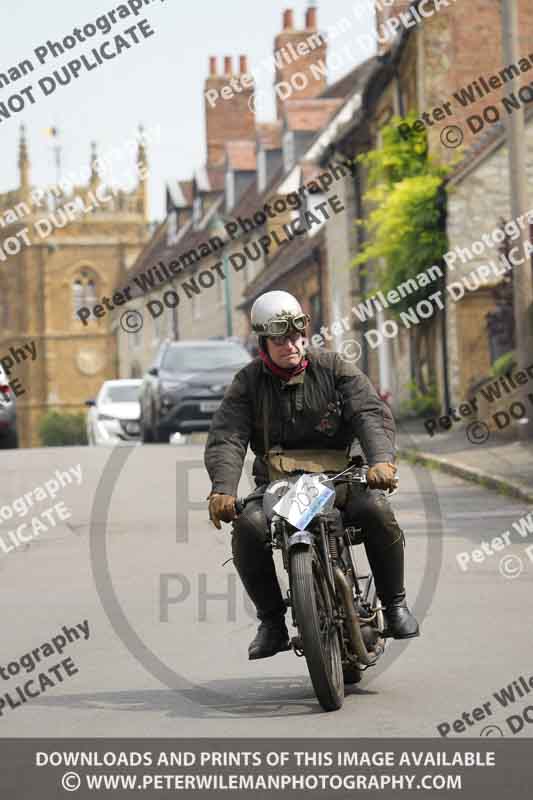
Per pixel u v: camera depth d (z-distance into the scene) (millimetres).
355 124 127688
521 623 28156
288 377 22469
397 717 20656
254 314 22281
